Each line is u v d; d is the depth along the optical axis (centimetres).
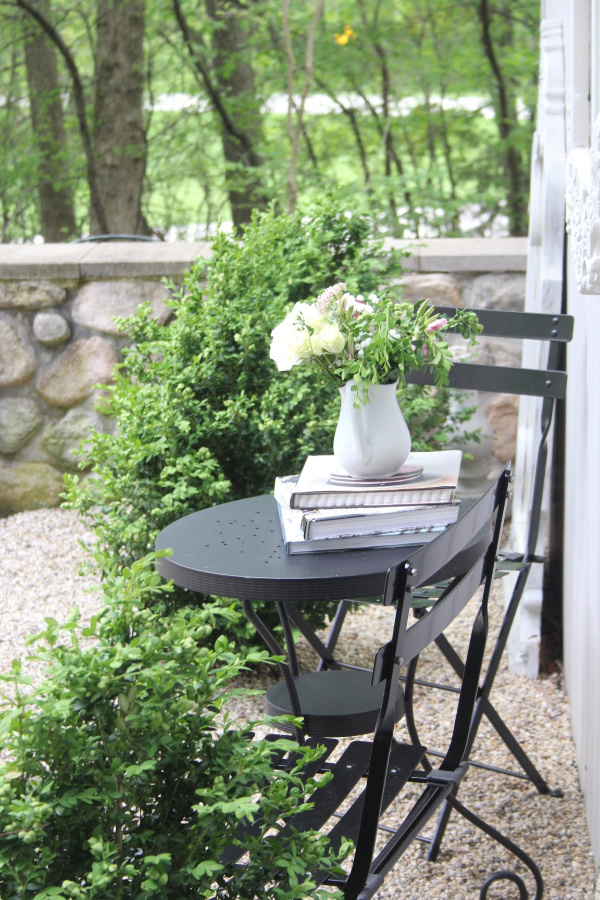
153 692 135
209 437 304
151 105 1033
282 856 132
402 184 809
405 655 142
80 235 1080
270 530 209
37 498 487
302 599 171
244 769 134
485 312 277
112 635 136
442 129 1110
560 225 295
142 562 139
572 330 267
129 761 130
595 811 214
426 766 231
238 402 296
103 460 308
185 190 1138
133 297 467
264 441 301
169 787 138
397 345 189
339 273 352
